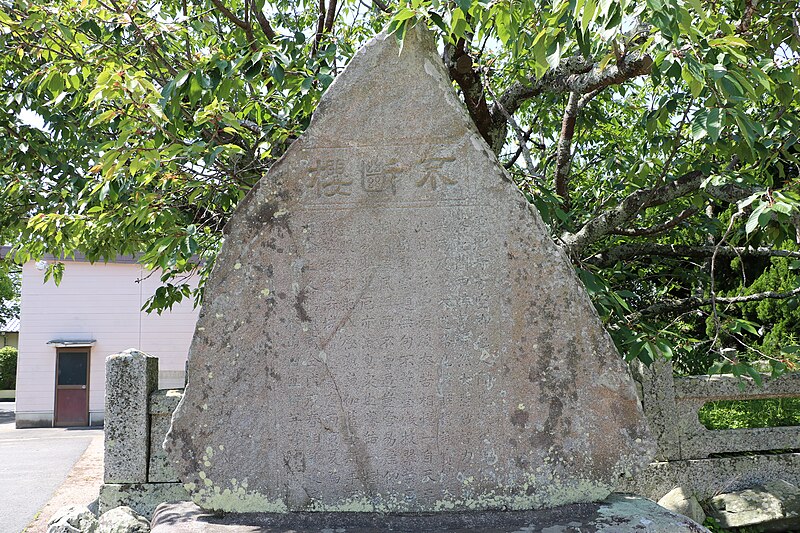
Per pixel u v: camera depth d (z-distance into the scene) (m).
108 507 4.24
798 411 5.31
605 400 2.84
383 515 2.81
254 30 5.67
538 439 2.84
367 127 3.00
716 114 2.97
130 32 4.98
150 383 4.39
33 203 6.41
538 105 6.36
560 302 2.88
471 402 2.86
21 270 14.55
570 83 4.49
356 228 2.95
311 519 2.79
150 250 4.62
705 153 4.64
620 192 5.66
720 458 4.52
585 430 2.83
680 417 4.52
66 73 4.44
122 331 14.72
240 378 2.90
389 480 2.85
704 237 5.75
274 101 4.58
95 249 6.11
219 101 3.91
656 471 4.42
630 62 3.84
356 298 2.92
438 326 2.89
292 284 2.93
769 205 3.21
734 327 4.23
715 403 5.56
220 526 2.74
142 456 4.26
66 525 4.09
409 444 2.86
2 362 23.50
